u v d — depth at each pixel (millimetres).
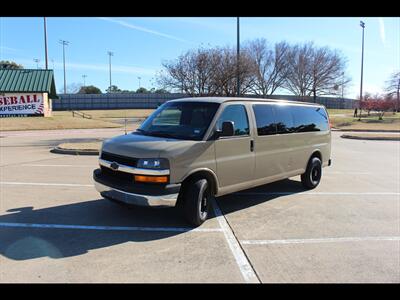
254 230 5445
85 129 30562
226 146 5789
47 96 38906
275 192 8016
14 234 5090
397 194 8055
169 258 4371
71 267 4082
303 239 5117
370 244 4977
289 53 51531
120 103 78000
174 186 5062
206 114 5816
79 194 7363
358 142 21828
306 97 55094
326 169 11609
